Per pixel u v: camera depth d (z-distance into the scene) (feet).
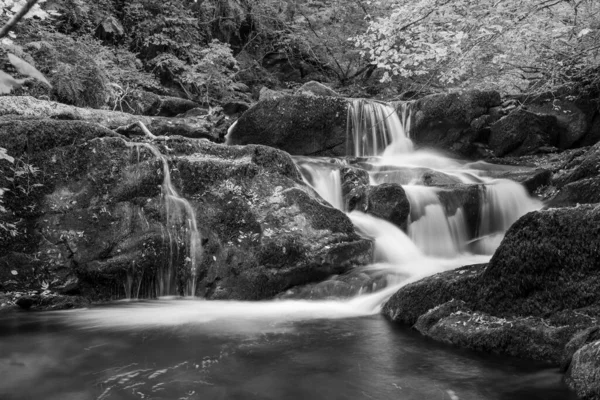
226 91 51.62
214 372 12.66
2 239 19.77
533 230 14.12
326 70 69.00
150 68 49.26
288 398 11.13
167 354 13.97
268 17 63.36
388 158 38.50
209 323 17.04
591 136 38.91
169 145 23.22
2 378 12.31
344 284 19.84
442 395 11.19
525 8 17.71
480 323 14.30
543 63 26.27
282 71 65.62
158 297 20.86
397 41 19.47
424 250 25.98
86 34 41.14
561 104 39.63
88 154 21.43
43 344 14.85
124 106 38.86
